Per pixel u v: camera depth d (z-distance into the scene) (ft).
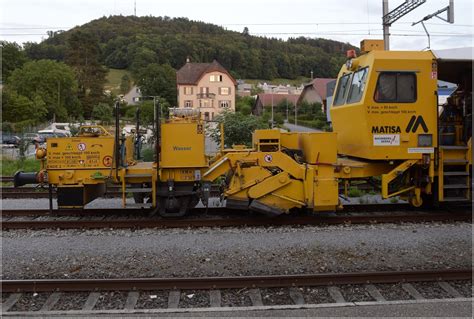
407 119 28.60
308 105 209.15
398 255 21.54
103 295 17.11
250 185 27.78
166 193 28.45
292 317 15.19
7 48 267.59
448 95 35.47
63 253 21.91
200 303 16.56
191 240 24.00
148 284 17.43
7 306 16.28
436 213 30.01
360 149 29.48
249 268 19.84
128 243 23.50
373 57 28.40
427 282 18.24
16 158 73.15
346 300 16.81
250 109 242.99
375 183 31.83
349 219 27.96
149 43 366.22
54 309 16.14
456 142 31.68
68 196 27.96
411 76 28.63
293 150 29.68
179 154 28.09
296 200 27.73
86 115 257.75
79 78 270.87
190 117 29.71
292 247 22.66
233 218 28.48
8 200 36.27
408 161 28.71
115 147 27.76
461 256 21.42
